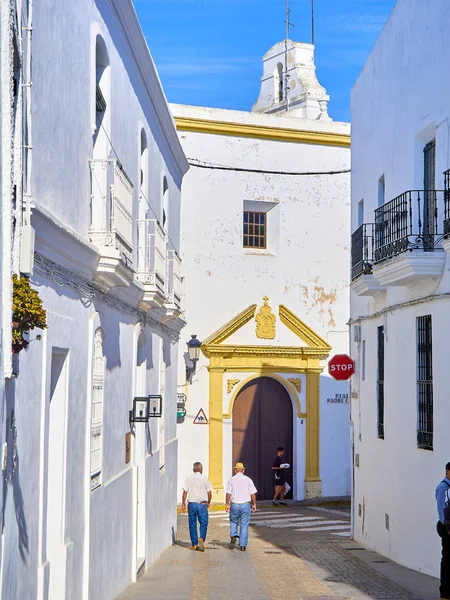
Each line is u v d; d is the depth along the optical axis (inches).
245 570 553.6
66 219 338.3
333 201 1043.3
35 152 288.5
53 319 315.6
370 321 665.0
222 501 974.4
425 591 454.6
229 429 988.6
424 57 525.3
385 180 617.0
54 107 315.3
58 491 335.0
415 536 537.3
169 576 533.6
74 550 354.9
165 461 693.9
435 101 504.4
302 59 1284.4
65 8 330.3
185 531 820.0
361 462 695.1
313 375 1025.5
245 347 989.8
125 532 488.1
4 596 242.4
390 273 527.2
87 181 376.2
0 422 221.9
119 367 469.4
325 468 1027.3
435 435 498.0
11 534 253.3
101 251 374.9
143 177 572.4
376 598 435.8
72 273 343.9
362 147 702.5
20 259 251.1
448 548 420.5
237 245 1002.1
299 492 1018.1
